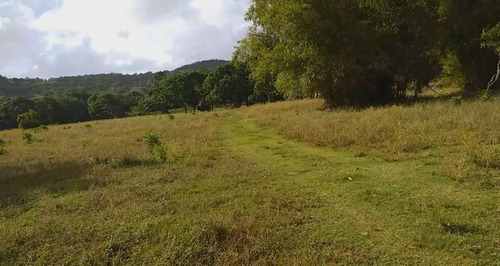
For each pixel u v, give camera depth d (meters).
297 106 21.88
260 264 3.53
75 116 69.81
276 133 13.21
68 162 9.38
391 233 4.09
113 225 4.65
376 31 15.59
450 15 17.34
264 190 5.92
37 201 6.19
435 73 18.34
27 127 30.14
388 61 15.88
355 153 8.06
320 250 3.79
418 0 15.99
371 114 11.82
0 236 4.53
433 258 3.52
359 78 16.34
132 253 3.88
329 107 18.19
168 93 58.84
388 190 5.48
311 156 8.44
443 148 7.61
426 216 4.43
